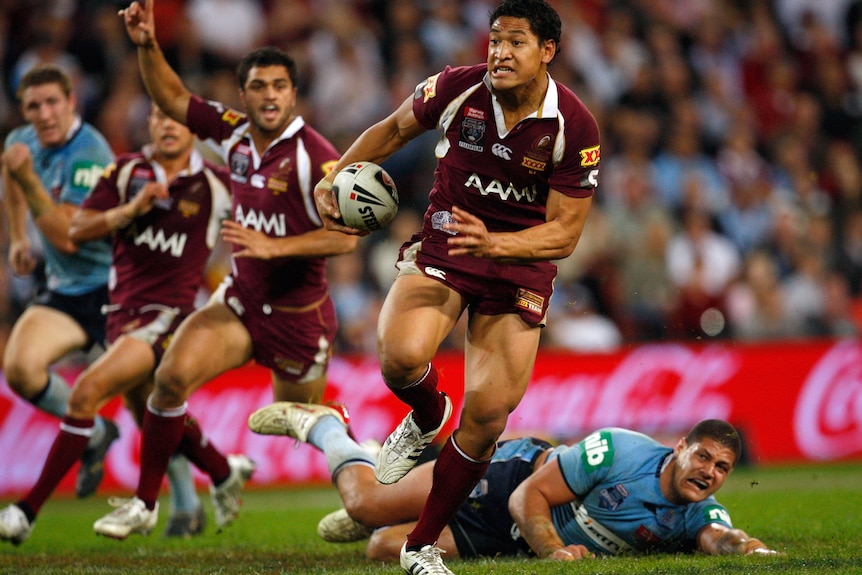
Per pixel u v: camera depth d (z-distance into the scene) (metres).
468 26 57.44
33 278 42.22
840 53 64.19
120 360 23.69
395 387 15.69
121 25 51.62
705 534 18.69
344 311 43.72
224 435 37.47
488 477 19.72
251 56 22.23
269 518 28.58
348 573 17.11
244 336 22.81
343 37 53.41
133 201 23.86
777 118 60.34
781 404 41.47
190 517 25.23
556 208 16.25
